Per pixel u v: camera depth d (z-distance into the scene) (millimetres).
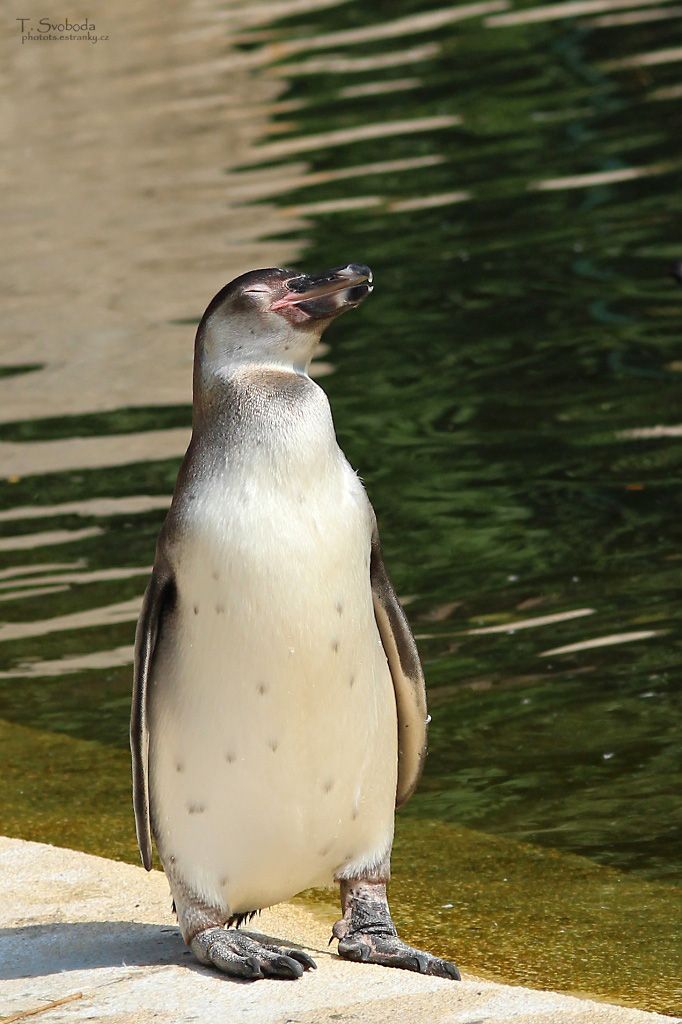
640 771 10047
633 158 24656
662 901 8570
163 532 7293
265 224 23406
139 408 17391
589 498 14242
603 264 20641
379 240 22250
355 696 7203
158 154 27828
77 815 10125
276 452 7078
